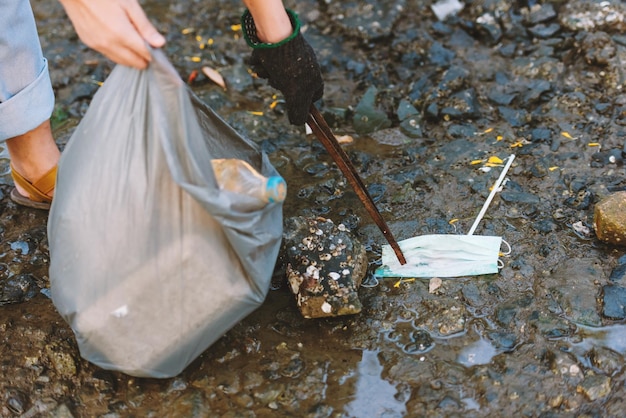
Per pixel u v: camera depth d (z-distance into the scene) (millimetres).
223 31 3406
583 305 2014
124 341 1786
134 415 1862
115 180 1757
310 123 2004
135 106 1760
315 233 2148
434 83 2943
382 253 2227
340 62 3148
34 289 2234
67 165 1867
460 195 2438
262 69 2012
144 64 1726
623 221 2131
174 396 1891
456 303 2061
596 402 1788
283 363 1951
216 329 1829
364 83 3014
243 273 1788
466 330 1995
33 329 2094
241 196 1711
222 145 1987
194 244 1740
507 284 2107
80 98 3061
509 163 2533
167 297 1759
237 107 2959
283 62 1910
